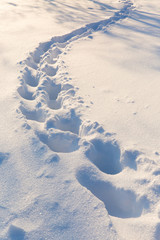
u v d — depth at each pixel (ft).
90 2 23.06
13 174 6.08
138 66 11.68
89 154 6.78
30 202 5.43
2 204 5.39
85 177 6.23
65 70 11.14
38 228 4.96
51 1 22.94
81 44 14.29
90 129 7.63
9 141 7.02
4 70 11.07
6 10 20.03
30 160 6.45
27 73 11.19
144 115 8.30
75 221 5.12
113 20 18.74
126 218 5.75
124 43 14.33
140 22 18.04
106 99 9.18
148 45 14.05
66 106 8.72
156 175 5.98
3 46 13.53
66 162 6.45
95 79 10.52
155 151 6.80
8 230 4.86
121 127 7.75
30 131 7.37
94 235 4.91
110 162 7.16
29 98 9.78
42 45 13.96
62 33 15.38
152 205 5.48
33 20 17.72
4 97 8.96
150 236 4.95
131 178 6.16
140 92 9.62
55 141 7.34
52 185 5.82
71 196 5.60
